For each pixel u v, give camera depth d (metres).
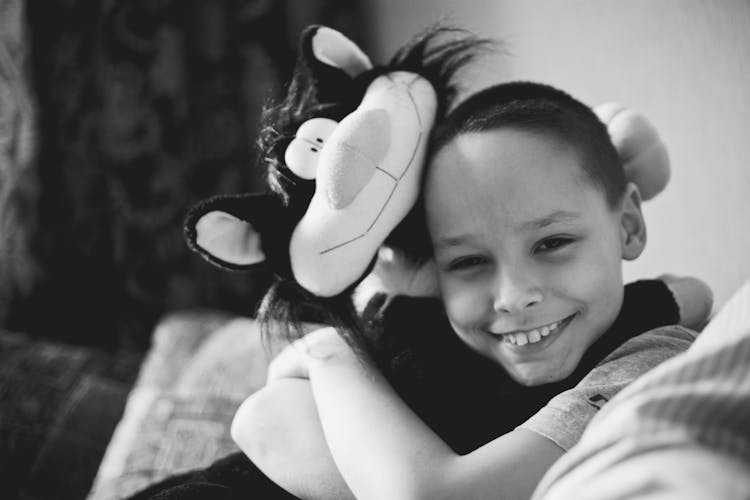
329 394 0.77
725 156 1.31
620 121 0.86
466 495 0.64
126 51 1.85
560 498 0.45
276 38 1.96
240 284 1.93
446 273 0.76
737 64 1.28
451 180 0.73
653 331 0.76
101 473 1.24
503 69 1.57
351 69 0.83
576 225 0.71
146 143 1.87
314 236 0.72
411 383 0.81
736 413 0.41
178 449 1.22
